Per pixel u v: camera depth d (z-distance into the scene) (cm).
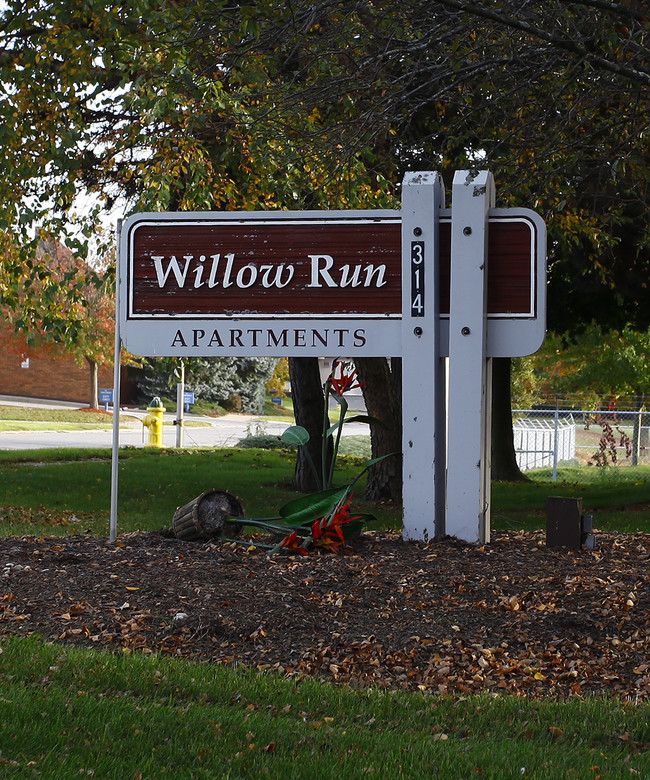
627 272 1991
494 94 1085
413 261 1041
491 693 678
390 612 812
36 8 1381
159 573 901
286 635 770
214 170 1541
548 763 554
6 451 2966
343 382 1081
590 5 831
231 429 5241
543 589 862
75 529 1476
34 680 657
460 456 1035
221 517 1051
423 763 549
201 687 657
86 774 507
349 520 1019
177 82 1230
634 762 563
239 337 1085
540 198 1212
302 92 1078
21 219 1412
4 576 888
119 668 680
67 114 1437
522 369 4925
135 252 1095
